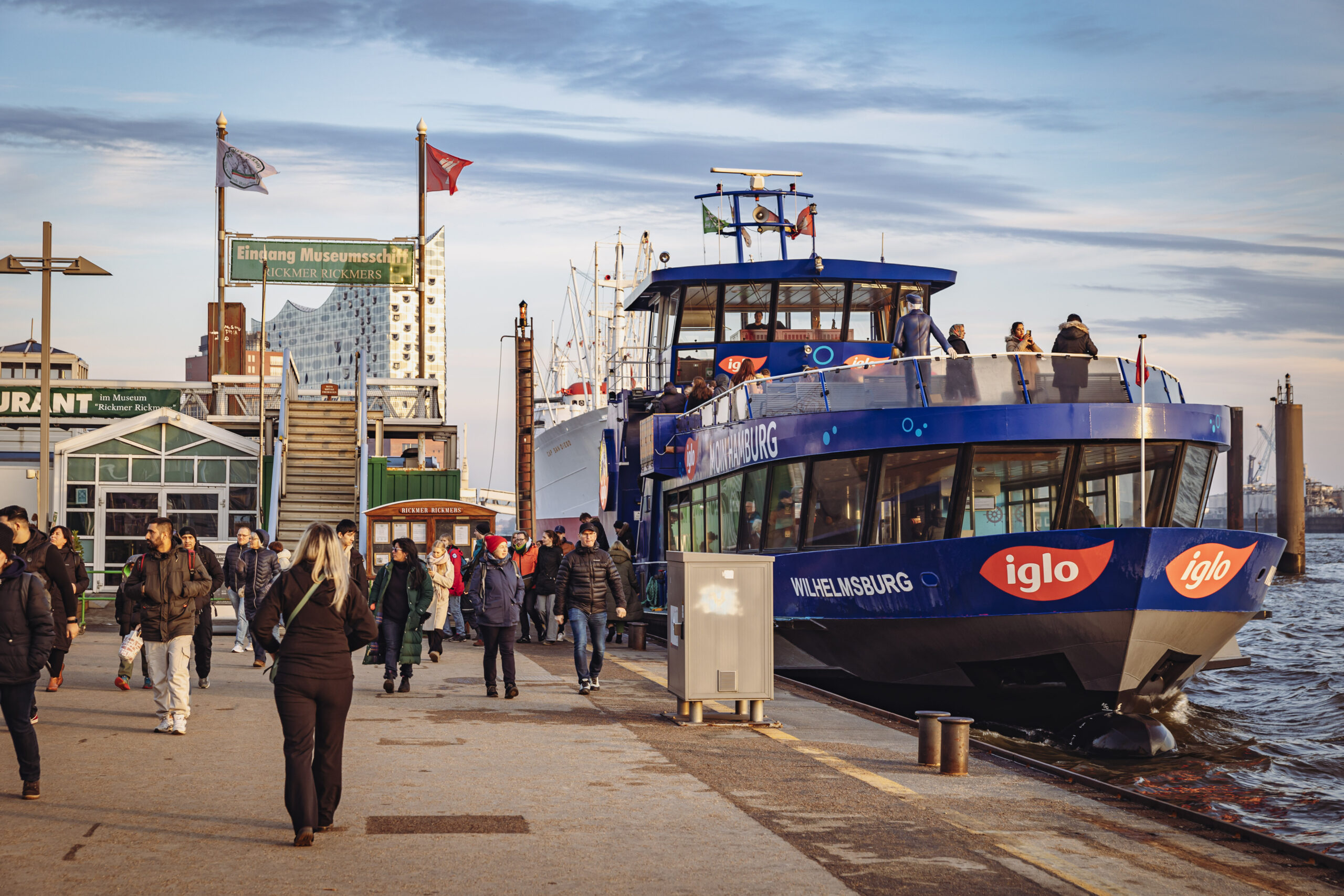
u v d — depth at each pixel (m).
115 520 32.84
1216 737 18.56
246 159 51.91
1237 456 63.00
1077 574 16.05
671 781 10.47
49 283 26.28
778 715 14.82
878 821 9.12
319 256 52.56
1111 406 17.50
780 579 19.92
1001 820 9.35
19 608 9.05
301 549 8.26
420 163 53.59
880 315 27.89
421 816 8.94
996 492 17.70
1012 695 17.59
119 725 12.84
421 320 53.31
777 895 7.14
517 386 37.75
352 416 35.28
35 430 44.22
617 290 51.75
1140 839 8.97
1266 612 17.89
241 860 7.57
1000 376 18.53
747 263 27.55
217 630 27.28
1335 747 17.70
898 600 17.70
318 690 8.12
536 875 7.40
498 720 13.84
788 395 20.55
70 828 8.26
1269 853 8.75
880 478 18.45
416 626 16.39
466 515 28.38
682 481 25.95
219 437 33.22
